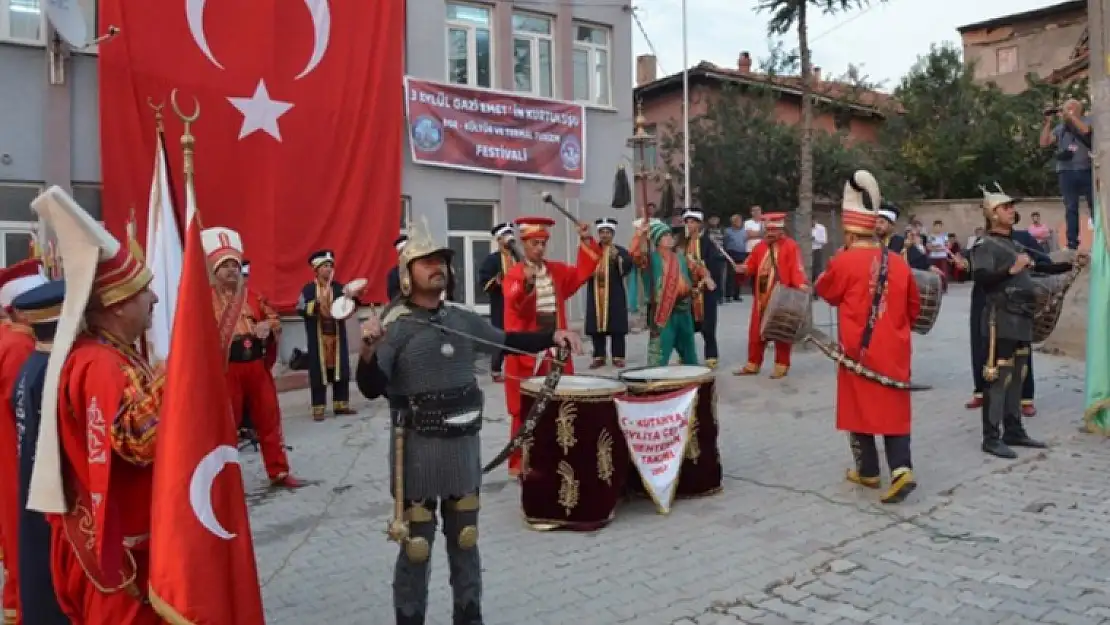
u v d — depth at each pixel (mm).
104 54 11203
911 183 30859
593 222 17406
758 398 10328
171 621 2803
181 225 6652
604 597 4859
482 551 5621
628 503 6551
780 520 6098
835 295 6531
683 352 10914
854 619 4492
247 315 7020
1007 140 30922
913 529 5844
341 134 13297
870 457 6707
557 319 7559
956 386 10516
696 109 28078
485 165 15672
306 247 12875
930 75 32312
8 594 3951
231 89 12180
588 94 17734
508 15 16094
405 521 3994
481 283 12031
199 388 2916
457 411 4031
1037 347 12656
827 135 27391
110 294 3098
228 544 2951
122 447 2889
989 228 7496
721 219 26625
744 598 4805
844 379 6516
